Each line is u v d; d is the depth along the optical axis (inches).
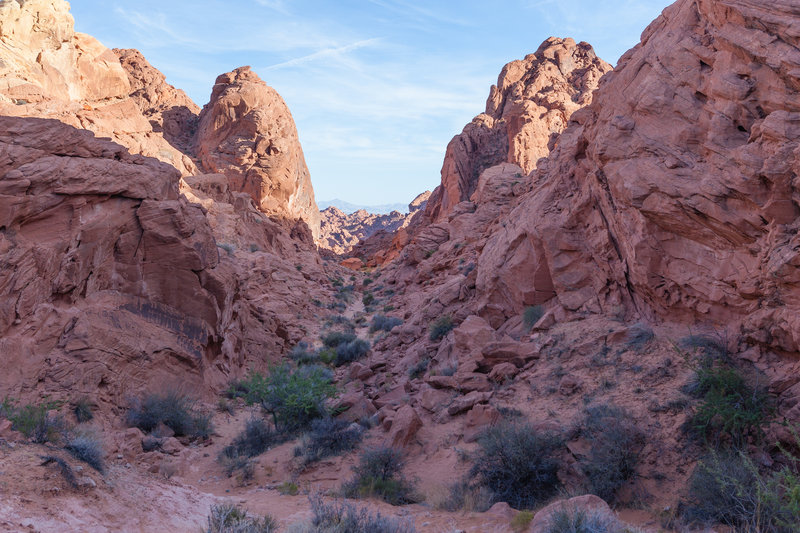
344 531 288.7
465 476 477.1
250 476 514.9
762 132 494.6
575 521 291.1
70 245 670.5
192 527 310.5
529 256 850.8
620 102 709.3
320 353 1163.9
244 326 1041.5
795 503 282.2
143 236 764.0
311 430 618.2
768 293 499.5
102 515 270.1
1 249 604.1
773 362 488.1
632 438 448.8
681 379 514.0
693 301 590.9
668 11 711.1
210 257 873.5
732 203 528.4
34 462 283.9
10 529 215.0
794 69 487.5
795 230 476.4
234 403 796.6
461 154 3284.9
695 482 376.8
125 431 580.7
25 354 589.6
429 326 1061.1
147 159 821.9
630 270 670.5
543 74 3659.0
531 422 526.3
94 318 669.9
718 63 573.0
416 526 357.1
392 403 712.4
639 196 612.1
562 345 668.1
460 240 1939.0
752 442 412.8
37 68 1617.9
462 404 604.7
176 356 746.8
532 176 1439.5
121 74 1971.0
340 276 2640.3
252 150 2925.7
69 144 714.2
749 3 540.1
